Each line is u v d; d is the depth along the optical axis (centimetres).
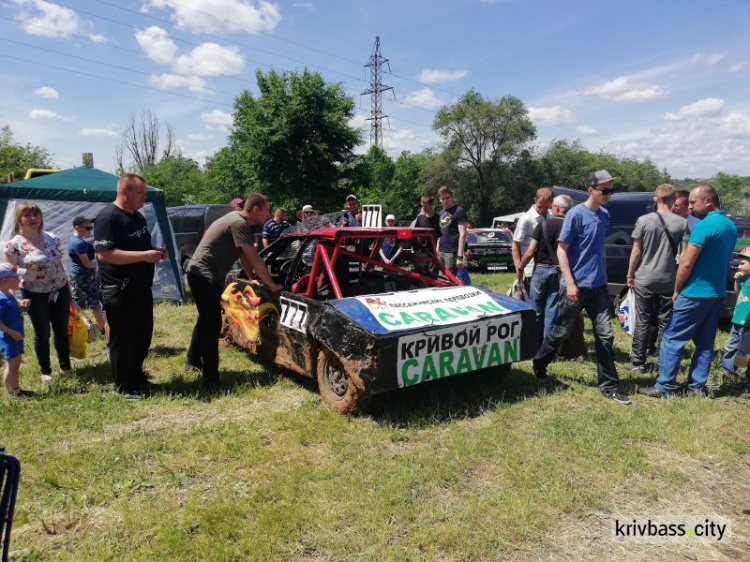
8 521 188
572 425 398
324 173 2525
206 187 4112
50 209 830
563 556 259
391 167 4928
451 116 4875
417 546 262
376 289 529
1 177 3466
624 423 404
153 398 466
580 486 319
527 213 589
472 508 290
